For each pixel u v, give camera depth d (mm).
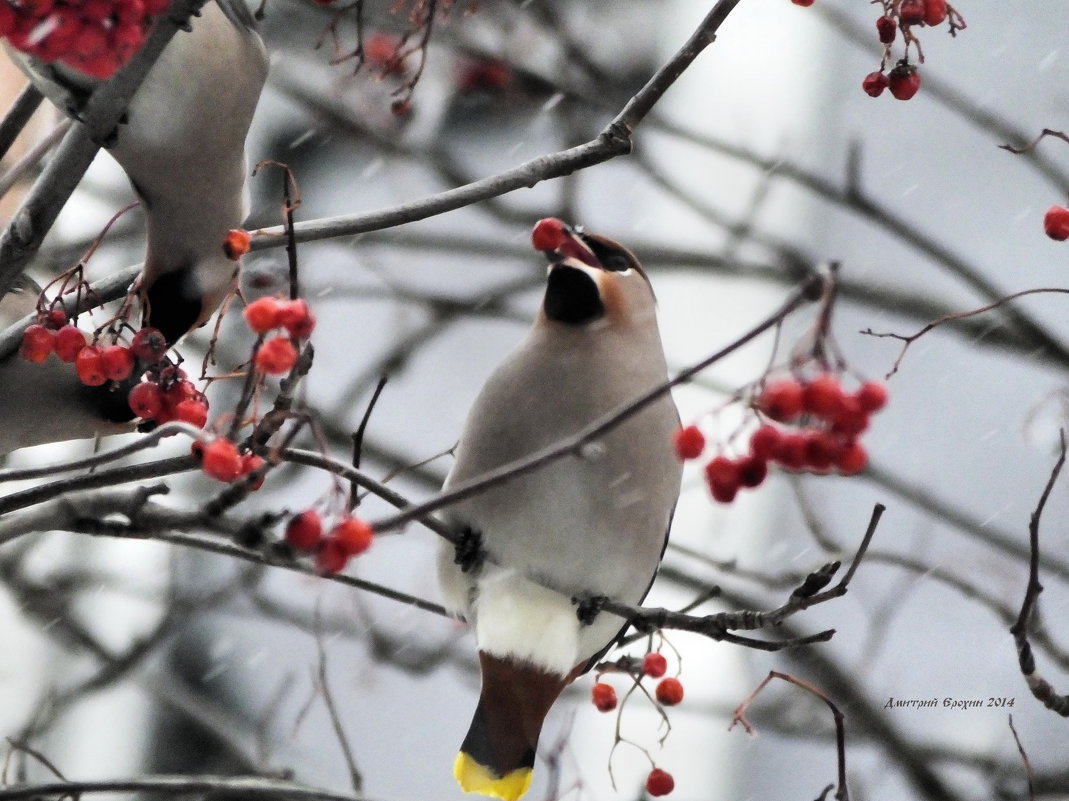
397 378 14688
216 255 7801
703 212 12672
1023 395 15266
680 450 5801
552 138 15266
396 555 13023
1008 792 11469
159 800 11086
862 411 5602
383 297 13156
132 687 13266
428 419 15523
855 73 16656
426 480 12281
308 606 12430
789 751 13797
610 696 8086
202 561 13133
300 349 5895
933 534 14203
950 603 13648
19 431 8016
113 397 7961
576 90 13094
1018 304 11844
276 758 11812
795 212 15836
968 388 15289
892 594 13141
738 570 11086
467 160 15109
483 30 13414
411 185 15016
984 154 16375
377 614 12492
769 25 16688
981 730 13078
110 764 13219
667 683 7992
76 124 6480
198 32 7508
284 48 13180
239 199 7891
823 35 16625
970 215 16219
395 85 12898
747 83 16406
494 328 15922
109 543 13227
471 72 13242
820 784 13609
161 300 7730
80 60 5605
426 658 12242
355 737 13906
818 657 11969
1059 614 13625
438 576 8539
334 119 13070
